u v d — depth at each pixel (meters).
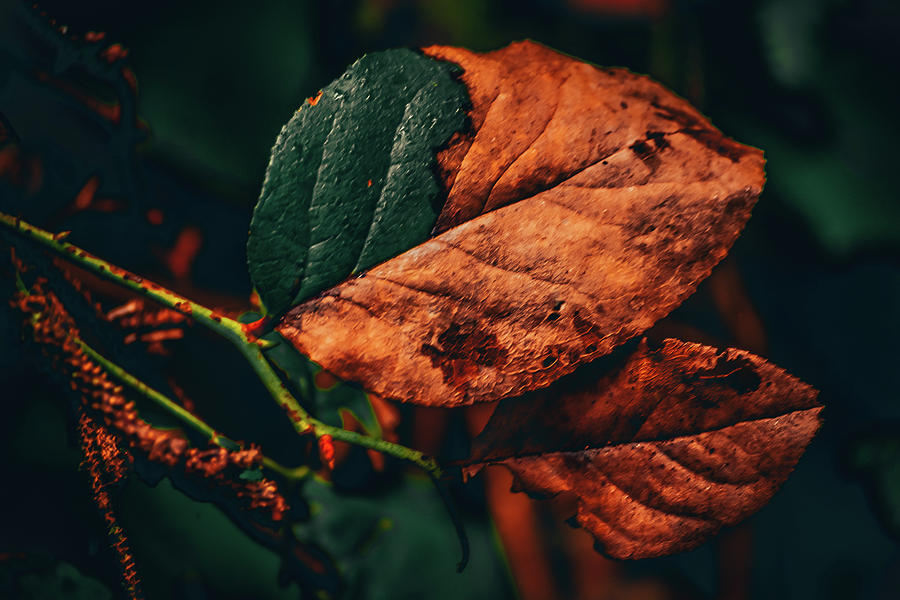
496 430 0.25
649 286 0.24
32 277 0.28
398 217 0.24
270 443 0.30
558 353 0.24
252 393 0.30
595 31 0.33
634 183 0.24
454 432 0.32
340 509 0.31
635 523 0.25
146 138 0.31
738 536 0.33
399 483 0.31
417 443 0.31
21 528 0.29
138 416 0.29
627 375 0.25
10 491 0.29
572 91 0.24
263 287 0.24
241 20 0.31
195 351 0.30
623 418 0.25
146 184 0.31
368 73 0.23
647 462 0.25
